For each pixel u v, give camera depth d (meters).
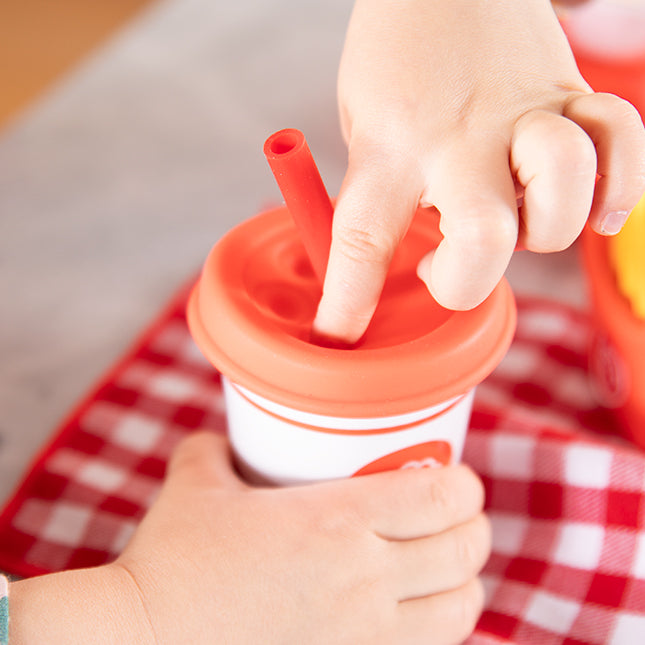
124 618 0.31
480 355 0.31
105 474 0.38
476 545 0.33
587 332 0.42
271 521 0.32
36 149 0.54
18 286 0.44
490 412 0.38
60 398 0.41
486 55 0.29
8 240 0.47
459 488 0.33
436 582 0.33
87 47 1.13
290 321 0.32
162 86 0.60
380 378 0.30
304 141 0.30
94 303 0.44
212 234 0.48
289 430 0.32
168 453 0.39
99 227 0.48
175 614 0.31
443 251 0.28
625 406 0.38
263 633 0.31
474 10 0.30
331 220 0.30
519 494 0.37
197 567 0.32
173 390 0.40
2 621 0.30
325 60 0.63
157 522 0.33
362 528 0.32
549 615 0.34
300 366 0.30
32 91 1.03
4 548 0.36
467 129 0.29
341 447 0.32
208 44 0.65
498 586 0.35
